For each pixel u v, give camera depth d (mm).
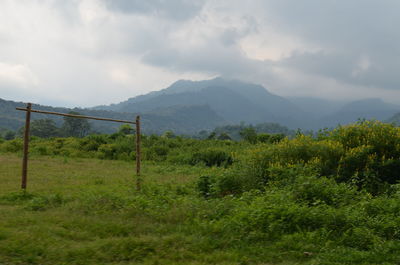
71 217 6980
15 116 154375
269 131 194000
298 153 11492
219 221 6711
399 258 5383
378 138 11352
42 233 5875
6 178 12727
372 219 6824
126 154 23203
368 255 5430
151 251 5414
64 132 89375
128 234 6230
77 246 5418
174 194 9992
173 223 6922
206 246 5680
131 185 11414
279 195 7883
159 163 21078
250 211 6945
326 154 11125
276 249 5719
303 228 6562
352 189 9047
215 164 19812
